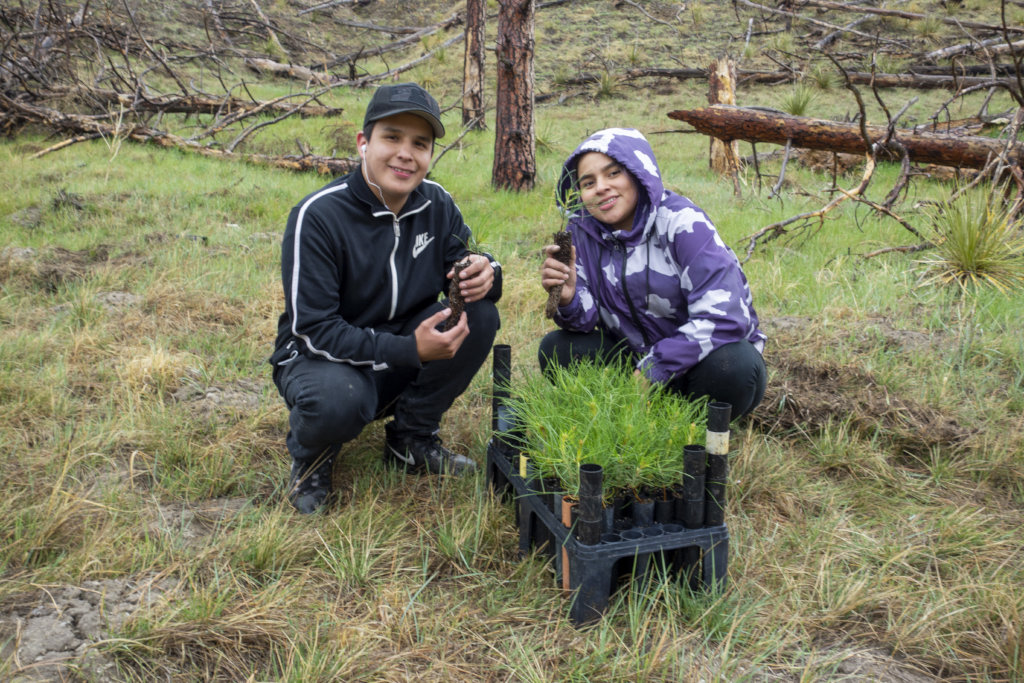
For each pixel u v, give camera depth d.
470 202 7.78
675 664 1.92
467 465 2.90
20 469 2.79
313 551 2.39
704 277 2.60
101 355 3.84
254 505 2.68
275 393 3.54
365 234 2.56
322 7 20.00
